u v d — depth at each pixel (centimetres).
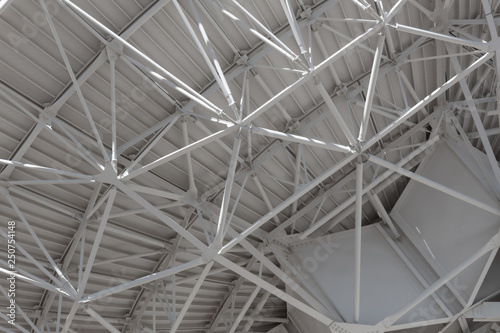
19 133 1666
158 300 2436
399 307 2156
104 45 1562
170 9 1564
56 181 1616
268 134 1540
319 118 1956
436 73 2080
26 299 2148
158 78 1507
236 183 2012
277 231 2239
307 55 1444
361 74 1944
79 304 1744
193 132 1814
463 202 2145
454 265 2169
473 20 1878
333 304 2178
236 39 1695
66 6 1447
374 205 2309
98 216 1952
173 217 2077
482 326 2483
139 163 1830
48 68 1569
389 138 2194
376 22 1505
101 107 1688
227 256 2330
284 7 1455
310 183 1698
